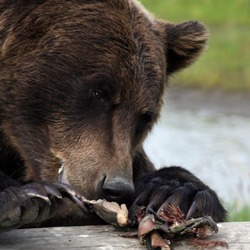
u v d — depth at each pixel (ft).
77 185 31.07
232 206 54.29
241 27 153.38
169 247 25.49
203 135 90.63
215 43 141.38
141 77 33.40
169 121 99.66
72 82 32.73
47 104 32.86
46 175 32.83
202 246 26.02
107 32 33.19
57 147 32.68
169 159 77.05
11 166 34.27
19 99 33.12
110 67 32.71
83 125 32.58
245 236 26.89
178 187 30.27
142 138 35.42
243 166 72.54
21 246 25.49
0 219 25.07
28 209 25.14
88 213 28.19
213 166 72.64
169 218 26.81
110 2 33.99
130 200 29.63
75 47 32.89
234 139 88.58
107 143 32.07
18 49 33.14
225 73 125.59
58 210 26.07
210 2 165.99
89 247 25.76
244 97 115.14
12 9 33.53
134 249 25.90
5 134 33.78
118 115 32.86
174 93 117.60
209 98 114.83
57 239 26.14
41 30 33.19
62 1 33.63
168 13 161.48
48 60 32.86
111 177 30.07
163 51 36.37
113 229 27.20
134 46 33.53
